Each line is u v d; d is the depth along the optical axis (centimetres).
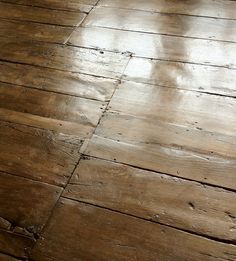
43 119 161
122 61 186
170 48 190
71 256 116
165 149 143
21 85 179
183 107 159
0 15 228
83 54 193
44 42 204
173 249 115
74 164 142
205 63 179
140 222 122
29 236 122
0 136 156
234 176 132
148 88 169
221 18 206
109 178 136
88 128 155
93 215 125
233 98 161
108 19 215
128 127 153
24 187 136
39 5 233
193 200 126
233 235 117
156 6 220
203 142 144
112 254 115
